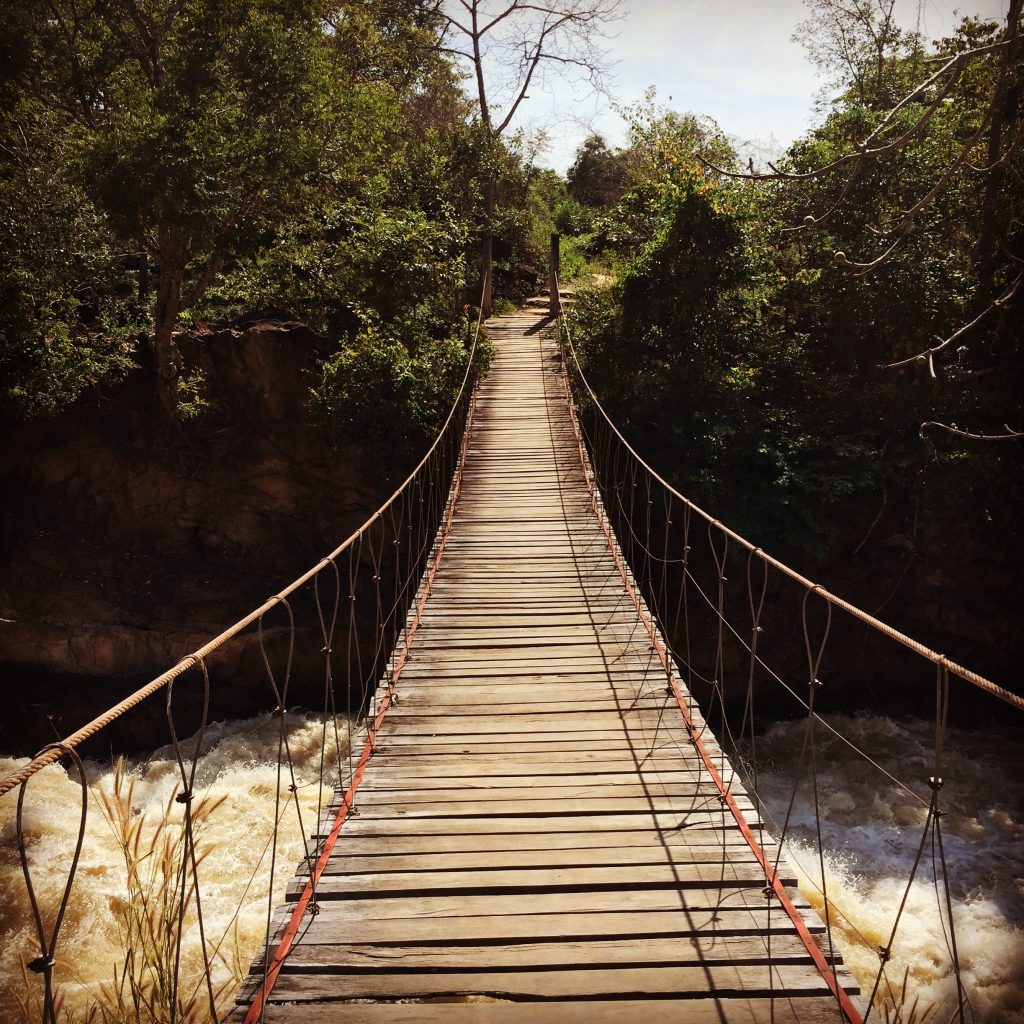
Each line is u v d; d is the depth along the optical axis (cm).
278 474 1342
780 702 1221
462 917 324
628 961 298
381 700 529
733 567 1253
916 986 578
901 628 1227
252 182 1297
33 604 1237
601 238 2378
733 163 1691
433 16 2275
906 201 1328
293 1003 279
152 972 279
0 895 570
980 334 1265
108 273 1543
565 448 1209
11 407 1239
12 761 1041
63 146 1382
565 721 510
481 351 1503
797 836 819
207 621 1240
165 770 983
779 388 1352
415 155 1941
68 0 1441
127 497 1330
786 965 297
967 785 928
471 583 767
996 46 488
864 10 1440
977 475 1176
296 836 725
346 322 1465
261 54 1262
